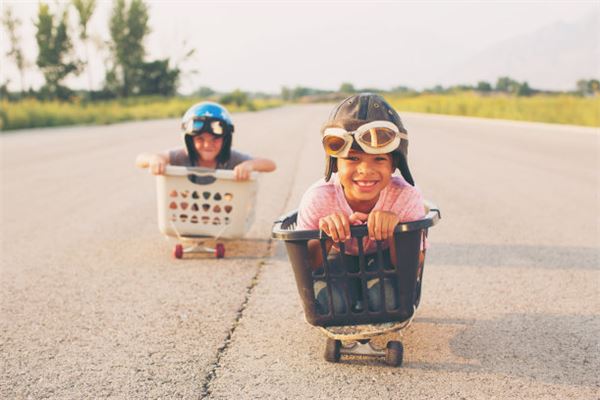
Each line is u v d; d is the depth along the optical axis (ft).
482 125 71.97
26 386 7.75
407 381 7.86
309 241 8.25
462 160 33.27
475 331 9.54
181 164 14.38
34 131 64.23
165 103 156.04
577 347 8.92
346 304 8.04
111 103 151.64
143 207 20.03
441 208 19.56
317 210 8.54
